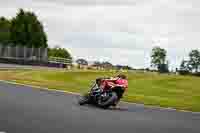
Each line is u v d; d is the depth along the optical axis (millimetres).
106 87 14422
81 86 26531
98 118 11711
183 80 45688
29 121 10172
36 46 99375
